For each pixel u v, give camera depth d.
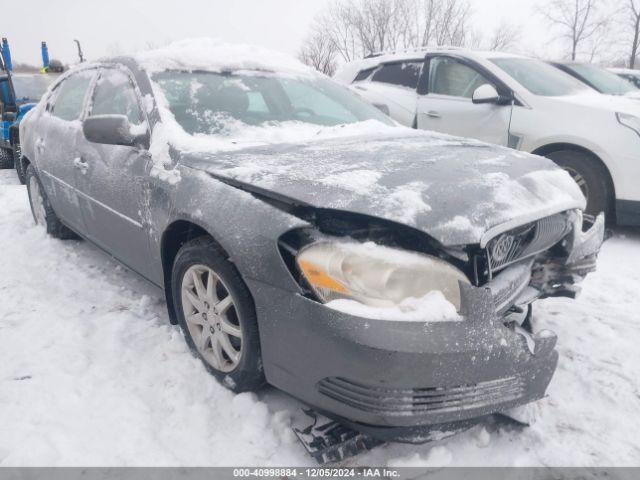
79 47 7.91
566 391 2.26
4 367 2.36
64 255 3.85
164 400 2.16
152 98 2.64
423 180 1.89
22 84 8.39
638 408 2.15
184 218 2.16
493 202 1.83
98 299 3.10
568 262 2.32
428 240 1.71
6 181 7.25
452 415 1.65
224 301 2.10
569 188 2.24
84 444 1.90
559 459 1.88
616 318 2.92
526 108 4.61
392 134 2.79
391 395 1.59
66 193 3.44
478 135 4.93
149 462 1.83
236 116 2.77
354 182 1.85
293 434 1.96
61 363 2.39
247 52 3.38
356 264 1.66
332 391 1.70
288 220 1.79
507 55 5.37
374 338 1.55
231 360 2.17
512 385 1.74
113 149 2.79
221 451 1.90
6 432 1.94
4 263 3.69
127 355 2.47
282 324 1.76
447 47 5.59
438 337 1.57
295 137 2.63
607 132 4.13
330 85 3.52
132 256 2.80
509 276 2.01
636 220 4.15
